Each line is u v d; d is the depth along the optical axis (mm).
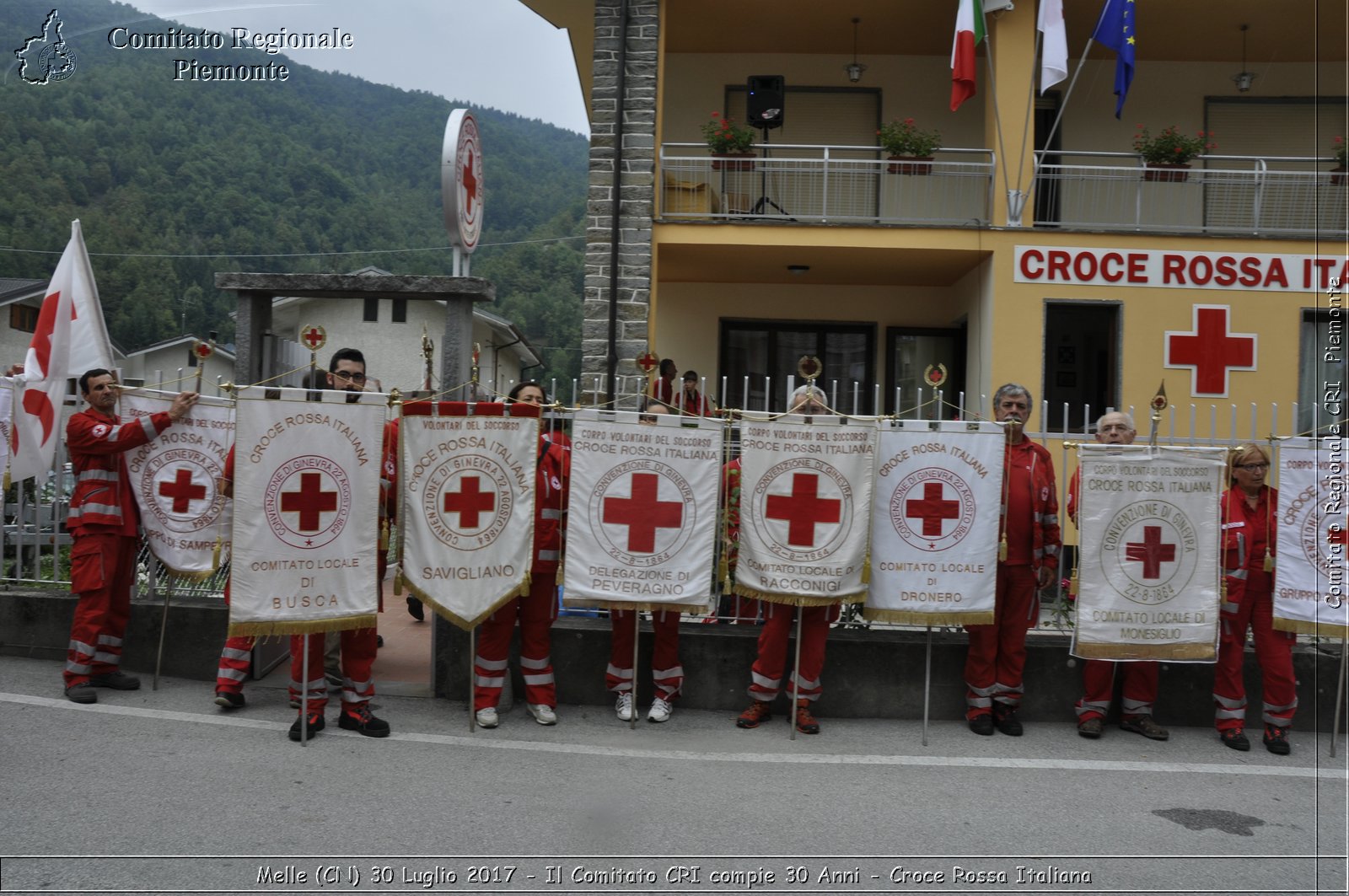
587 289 12234
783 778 5406
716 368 14750
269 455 5602
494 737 5957
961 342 14547
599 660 6695
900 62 14539
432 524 5977
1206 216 14094
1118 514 6148
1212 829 4883
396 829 4543
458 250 8383
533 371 36875
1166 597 6137
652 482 6102
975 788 5348
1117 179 14195
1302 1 12688
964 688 6594
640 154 12242
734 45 14344
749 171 14203
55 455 7316
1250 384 12195
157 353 30078
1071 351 12617
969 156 14320
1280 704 6141
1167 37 13633
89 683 6402
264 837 4410
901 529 6141
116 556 6359
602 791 5098
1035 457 6371
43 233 30594
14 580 7387
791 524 6070
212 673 6902
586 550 6078
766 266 13617
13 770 5062
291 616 5594
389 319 21578
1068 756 5953
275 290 7238
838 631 6695
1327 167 14055
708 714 6574
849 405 14734
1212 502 6148
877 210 14406
